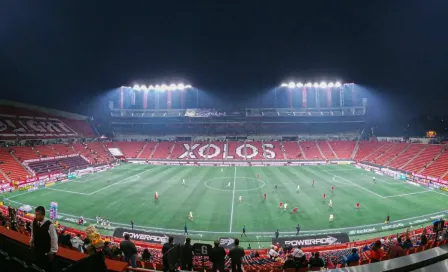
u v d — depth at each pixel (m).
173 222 34.09
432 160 62.72
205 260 18.45
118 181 58.09
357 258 11.04
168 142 99.12
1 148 62.41
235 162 84.56
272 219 34.94
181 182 57.06
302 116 102.88
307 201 42.53
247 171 70.88
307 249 23.83
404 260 4.88
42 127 83.62
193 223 33.75
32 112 86.38
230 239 28.28
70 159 72.62
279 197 44.91
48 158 67.81
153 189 50.72
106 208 39.44
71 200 43.34
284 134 104.75
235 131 107.44
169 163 85.31
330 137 100.81
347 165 79.62
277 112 107.19
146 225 33.22
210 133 107.38
